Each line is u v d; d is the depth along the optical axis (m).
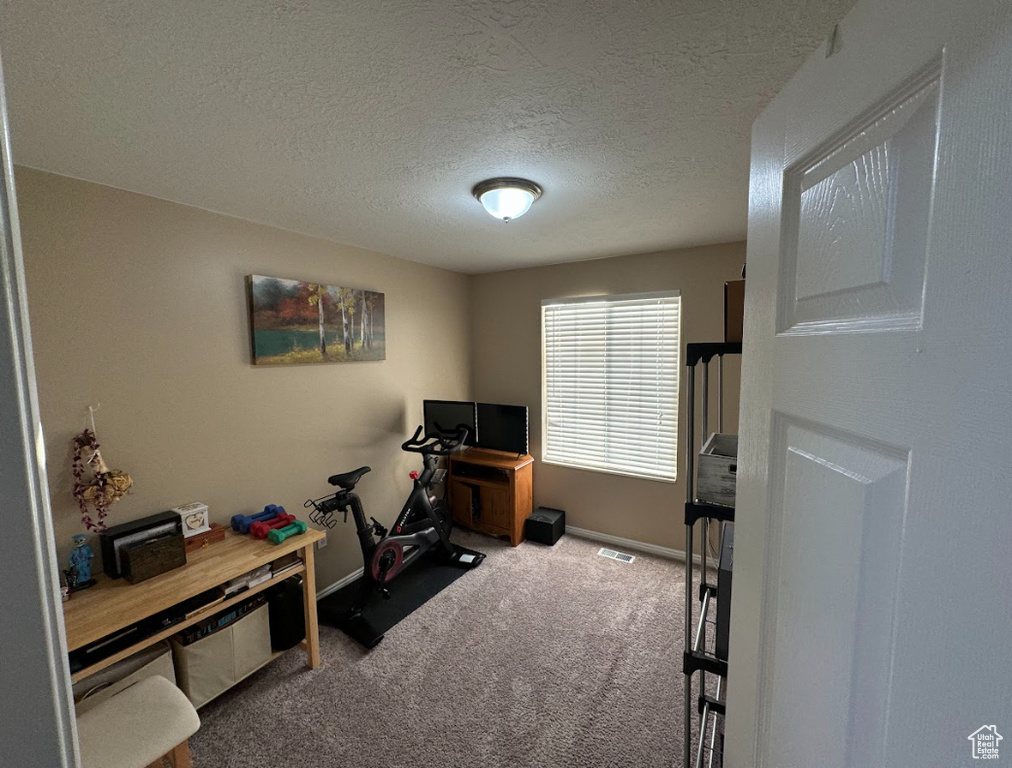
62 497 1.70
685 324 3.06
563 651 2.25
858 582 0.43
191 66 1.04
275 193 1.90
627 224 2.42
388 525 3.25
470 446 3.51
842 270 0.48
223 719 1.82
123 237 1.84
